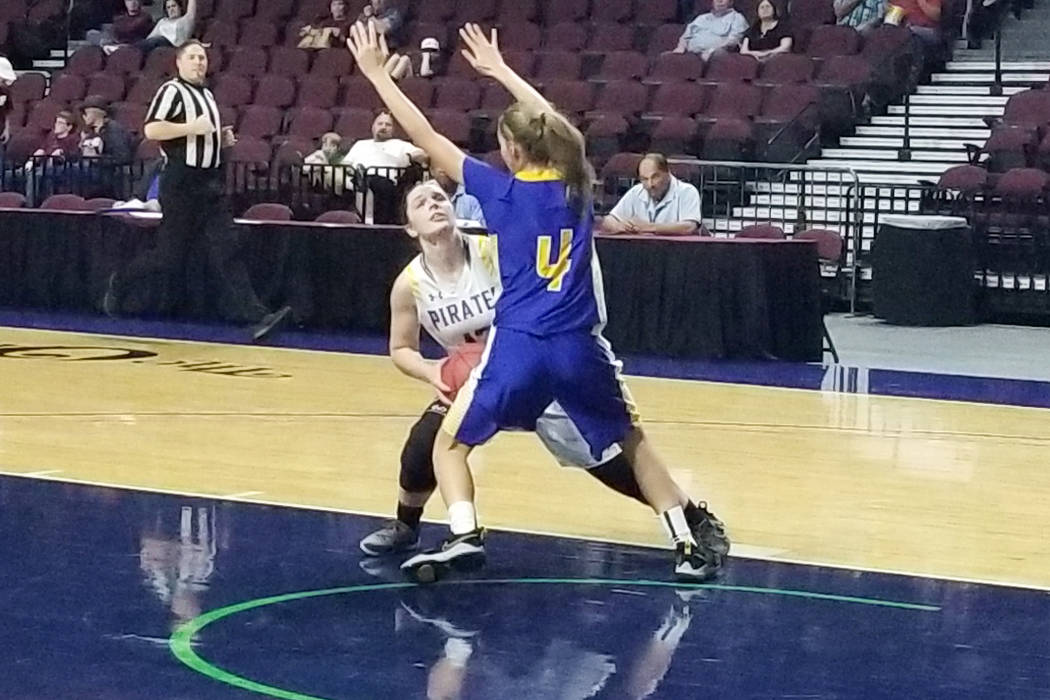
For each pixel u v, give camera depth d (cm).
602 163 2078
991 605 653
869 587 681
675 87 2175
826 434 1109
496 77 686
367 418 1139
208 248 1594
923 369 1491
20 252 1816
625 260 1522
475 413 659
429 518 807
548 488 893
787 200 2025
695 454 1019
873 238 1947
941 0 2338
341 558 718
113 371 1355
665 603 646
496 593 659
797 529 800
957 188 1948
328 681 532
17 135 2353
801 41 2281
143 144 2122
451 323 696
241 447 1012
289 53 2467
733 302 1496
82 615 611
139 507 820
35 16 2828
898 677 549
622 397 676
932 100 2228
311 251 1683
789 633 604
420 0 2558
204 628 596
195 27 2655
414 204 685
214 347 1539
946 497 891
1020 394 1338
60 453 977
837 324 1881
